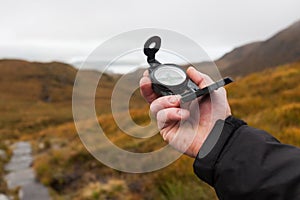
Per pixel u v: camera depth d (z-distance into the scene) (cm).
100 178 700
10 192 838
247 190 81
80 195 622
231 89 1345
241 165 84
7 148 1775
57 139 1590
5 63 10106
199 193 405
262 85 1341
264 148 85
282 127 646
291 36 11581
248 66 10262
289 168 80
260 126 667
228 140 90
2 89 7938
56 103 6500
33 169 1071
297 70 1473
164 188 470
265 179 80
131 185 561
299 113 677
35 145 1755
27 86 8175
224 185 85
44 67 9631
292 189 77
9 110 5247
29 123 3447
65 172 815
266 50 11325
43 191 775
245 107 956
